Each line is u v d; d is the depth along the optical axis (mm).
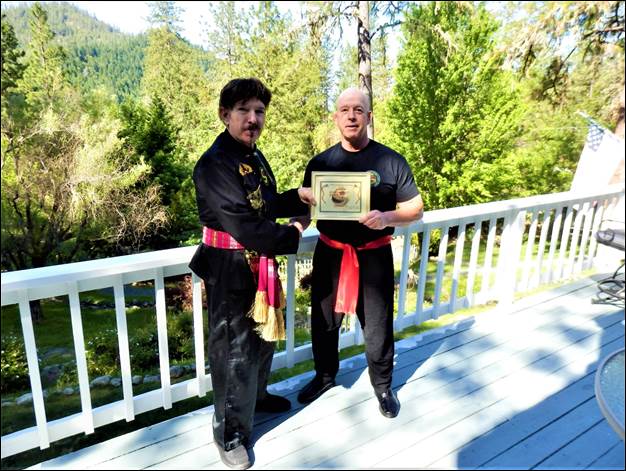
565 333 2633
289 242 1466
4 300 1434
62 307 9672
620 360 1570
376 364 1861
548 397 2010
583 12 5887
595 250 4176
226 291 1466
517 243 2922
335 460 1628
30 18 9250
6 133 7793
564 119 10398
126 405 1799
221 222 1389
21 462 3234
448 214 2559
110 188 9391
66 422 1679
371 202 1695
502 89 8336
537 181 10898
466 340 2551
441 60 8305
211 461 1633
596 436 1748
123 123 10961
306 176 1843
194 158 11711
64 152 8789
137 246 10461
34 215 8562
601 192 3631
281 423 1831
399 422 1840
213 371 1543
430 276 8445
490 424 1826
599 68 7109
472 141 8906
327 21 7004
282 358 2264
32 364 1549
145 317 9008
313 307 1903
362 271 1771
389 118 9461
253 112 1401
